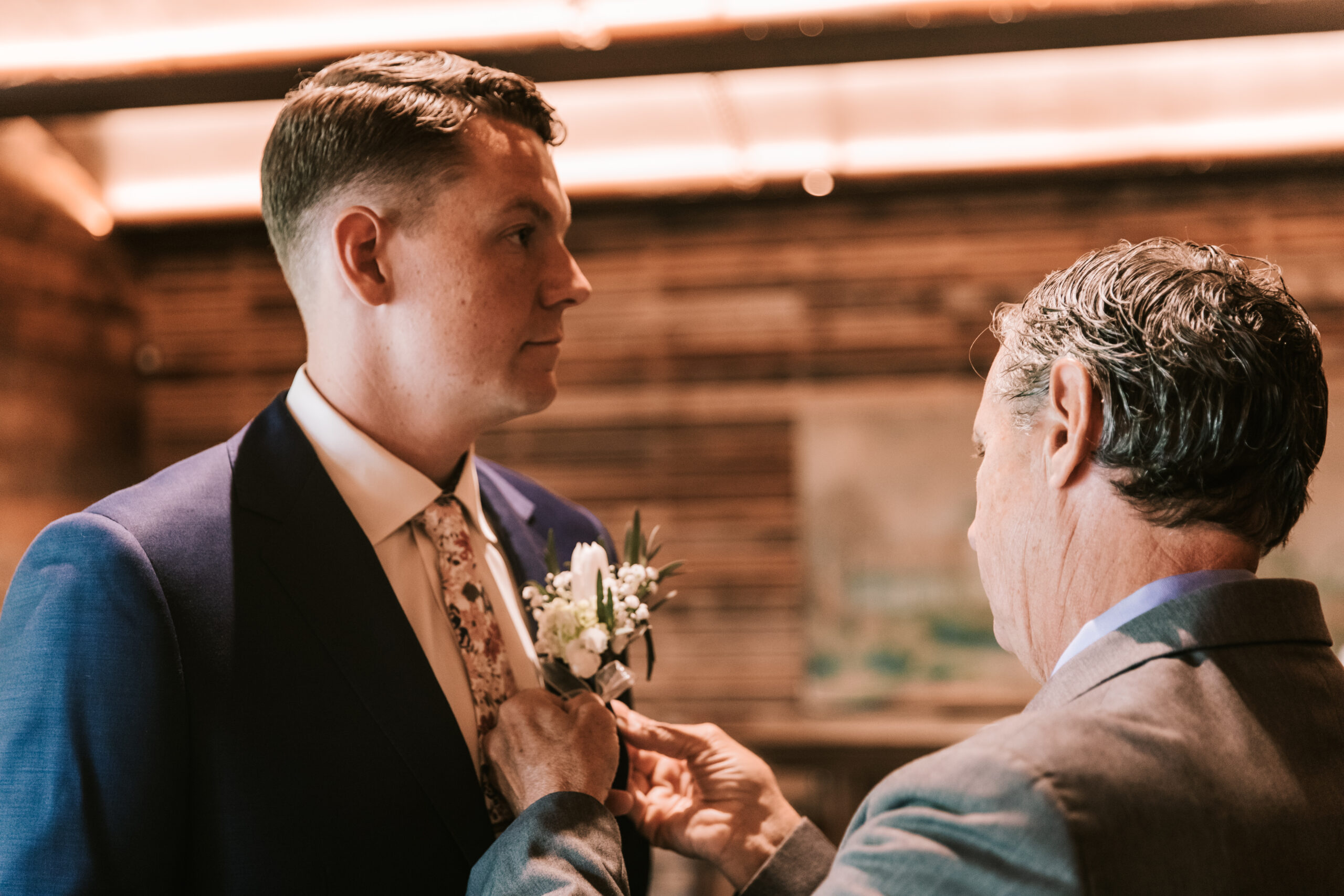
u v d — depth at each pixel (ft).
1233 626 2.66
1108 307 2.88
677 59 10.80
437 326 3.42
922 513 16.58
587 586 3.67
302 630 3.28
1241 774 2.43
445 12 10.88
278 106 14.20
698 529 17.10
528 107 3.66
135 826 2.94
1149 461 2.72
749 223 17.12
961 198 16.58
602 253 17.48
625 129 14.67
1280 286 3.01
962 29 10.18
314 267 3.55
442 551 3.67
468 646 3.61
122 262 17.65
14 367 14.94
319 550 3.40
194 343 18.17
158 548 3.16
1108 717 2.48
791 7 10.39
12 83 11.61
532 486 4.64
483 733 3.56
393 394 3.57
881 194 16.72
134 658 3.00
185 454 18.11
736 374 17.13
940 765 2.54
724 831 4.08
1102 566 2.85
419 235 3.40
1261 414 2.68
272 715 3.15
